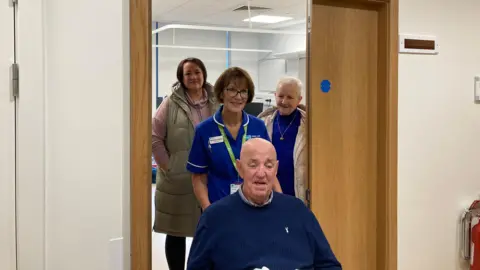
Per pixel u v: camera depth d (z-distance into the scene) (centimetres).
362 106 293
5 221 172
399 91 286
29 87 173
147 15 199
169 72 224
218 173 241
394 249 289
